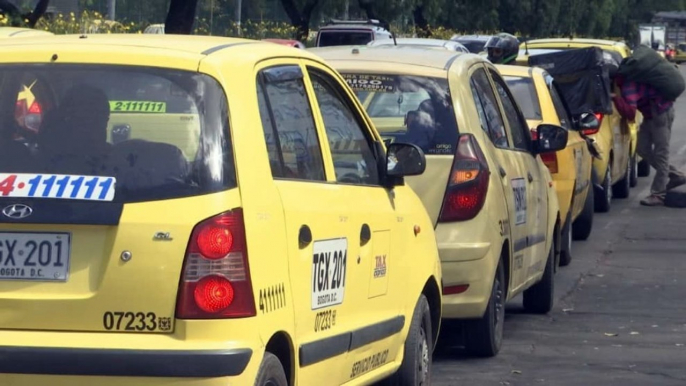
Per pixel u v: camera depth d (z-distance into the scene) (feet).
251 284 18.62
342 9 179.93
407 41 84.69
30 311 18.21
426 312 27.81
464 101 32.48
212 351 17.95
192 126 18.95
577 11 282.97
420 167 25.89
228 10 206.90
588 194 59.21
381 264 24.73
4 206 18.26
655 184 75.15
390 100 32.63
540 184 39.32
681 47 366.02
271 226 19.47
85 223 18.11
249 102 19.88
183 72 19.43
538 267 39.11
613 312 41.73
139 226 18.15
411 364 26.58
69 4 176.55
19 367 17.99
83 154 18.84
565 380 31.63
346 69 33.22
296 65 22.71
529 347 35.70
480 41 137.80
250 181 19.19
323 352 21.42
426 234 28.02
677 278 49.32
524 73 51.52
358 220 23.43
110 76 19.53
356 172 24.90
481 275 31.53
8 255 18.31
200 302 18.10
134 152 18.75
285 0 175.83
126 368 17.85
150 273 18.08
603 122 68.28
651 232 63.36
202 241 18.20
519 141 38.60
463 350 35.09
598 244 59.16
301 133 22.12
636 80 73.10
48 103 19.47
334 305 22.08
